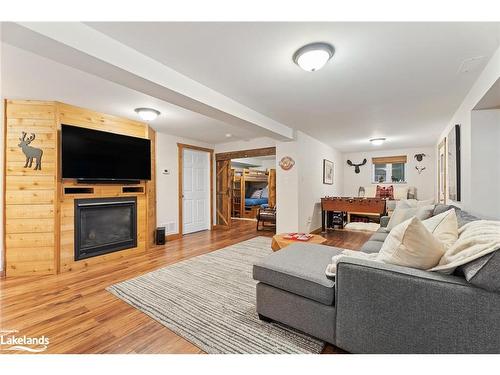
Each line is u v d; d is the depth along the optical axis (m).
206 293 2.27
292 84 2.46
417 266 1.29
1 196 2.75
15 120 2.75
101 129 3.32
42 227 2.80
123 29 1.56
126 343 1.55
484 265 1.04
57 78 2.28
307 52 1.76
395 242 1.37
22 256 2.76
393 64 2.05
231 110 2.87
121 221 3.55
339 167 7.30
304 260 1.81
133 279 2.63
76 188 3.06
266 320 1.79
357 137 5.25
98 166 3.16
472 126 2.57
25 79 2.30
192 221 5.57
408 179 6.69
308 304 1.52
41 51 1.50
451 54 1.89
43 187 2.81
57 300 2.15
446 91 2.64
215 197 6.13
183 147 5.20
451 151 3.51
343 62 2.01
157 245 4.26
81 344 1.55
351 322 1.34
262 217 5.74
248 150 5.58
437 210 2.82
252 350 1.47
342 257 1.42
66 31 1.43
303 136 4.86
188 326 1.73
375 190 6.83
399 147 6.59
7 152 2.73
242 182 8.15
